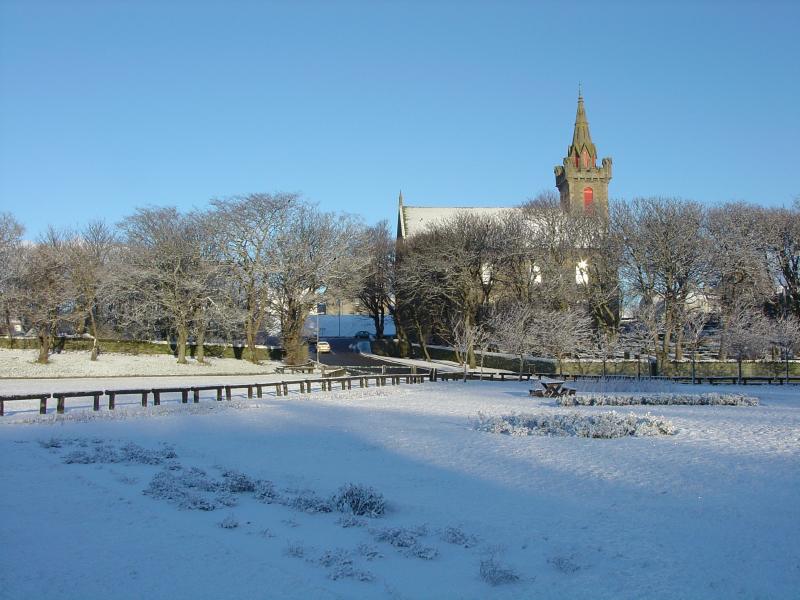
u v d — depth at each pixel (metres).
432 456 20.34
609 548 11.39
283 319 70.38
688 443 22.23
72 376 54.50
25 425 26.52
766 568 10.38
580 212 71.12
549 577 10.06
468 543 11.55
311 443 22.92
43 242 63.78
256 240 67.38
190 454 20.45
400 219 106.94
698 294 62.03
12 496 14.43
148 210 65.12
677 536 12.05
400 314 82.62
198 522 12.62
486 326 68.31
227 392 37.59
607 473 17.59
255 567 10.21
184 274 63.88
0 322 70.50
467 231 70.69
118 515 12.98
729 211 65.75
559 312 59.69
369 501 13.62
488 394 43.44
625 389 43.03
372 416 31.14
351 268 69.12
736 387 47.25
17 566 10.14
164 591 9.22
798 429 25.27
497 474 17.62
